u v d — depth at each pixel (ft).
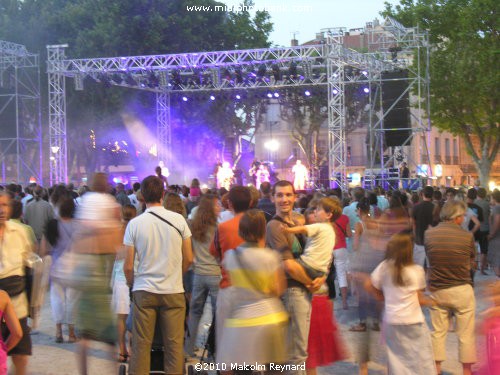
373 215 39.81
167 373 23.45
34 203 42.60
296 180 128.06
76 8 134.41
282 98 147.43
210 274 28.37
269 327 19.98
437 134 184.65
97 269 23.21
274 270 20.20
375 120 114.01
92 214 23.30
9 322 21.16
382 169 99.76
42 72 134.51
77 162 150.30
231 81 110.83
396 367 22.98
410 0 128.57
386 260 23.35
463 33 122.21
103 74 102.94
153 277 23.39
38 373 27.45
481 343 19.40
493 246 43.34
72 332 32.81
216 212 28.63
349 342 31.32
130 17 133.80
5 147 108.88
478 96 125.90
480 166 132.57
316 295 23.66
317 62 106.63
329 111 97.30
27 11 142.20
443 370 28.17
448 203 26.63
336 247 39.73
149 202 24.11
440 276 26.17
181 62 101.40
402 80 101.04
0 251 22.72
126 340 32.71
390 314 23.12
